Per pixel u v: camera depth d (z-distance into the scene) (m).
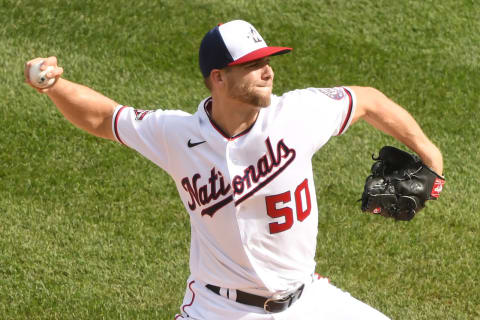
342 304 13.82
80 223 21.83
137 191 23.17
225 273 13.24
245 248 12.77
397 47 30.28
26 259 20.38
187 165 12.70
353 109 12.97
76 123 13.48
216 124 12.39
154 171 23.98
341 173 24.30
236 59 11.47
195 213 13.09
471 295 19.83
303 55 29.50
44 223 21.72
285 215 12.62
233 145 12.24
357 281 20.22
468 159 25.31
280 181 12.41
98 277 19.94
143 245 21.14
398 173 14.09
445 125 26.88
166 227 21.86
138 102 26.83
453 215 22.81
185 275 20.11
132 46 29.25
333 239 21.70
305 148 12.49
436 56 30.05
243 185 12.34
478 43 30.88
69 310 18.72
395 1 32.28
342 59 29.50
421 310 19.28
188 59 28.94
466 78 29.09
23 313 18.59
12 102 26.23
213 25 30.36
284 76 28.55
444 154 25.48
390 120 13.31
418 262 20.97
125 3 30.94
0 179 23.28
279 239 12.79
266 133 12.22
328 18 31.17
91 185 23.25
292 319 13.61
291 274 13.30
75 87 13.22
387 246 21.53
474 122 27.03
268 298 13.35
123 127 13.17
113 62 28.52
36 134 25.09
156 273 20.16
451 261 21.02
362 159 24.94
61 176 23.53
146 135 12.99
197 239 13.62
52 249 20.80
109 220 22.02
